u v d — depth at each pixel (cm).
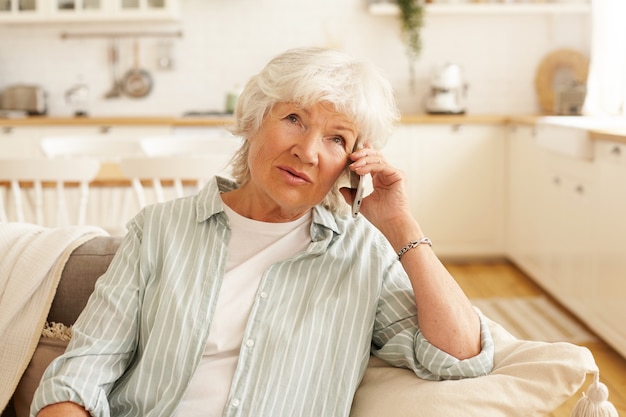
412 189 472
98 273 149
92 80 538
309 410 123
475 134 468
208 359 126
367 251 137
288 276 131
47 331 145
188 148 370
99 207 364
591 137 324
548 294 404
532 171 418
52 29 532
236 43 531
